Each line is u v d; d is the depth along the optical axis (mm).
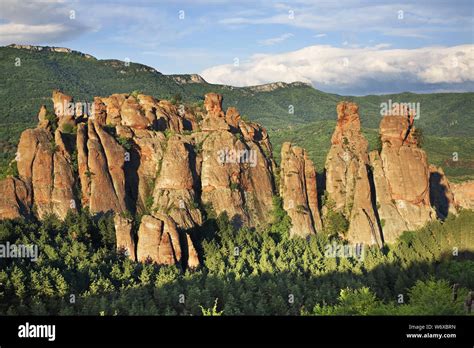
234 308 129750
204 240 186375
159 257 168375
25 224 172375
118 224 172250
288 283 150625
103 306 126500
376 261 183875
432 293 132750
